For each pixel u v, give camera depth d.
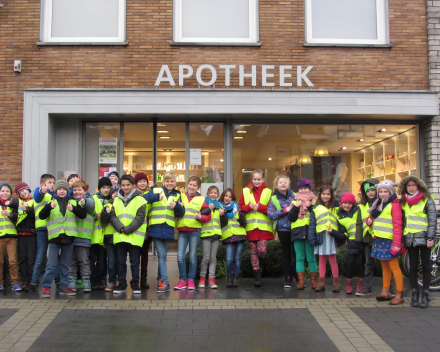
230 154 9.88
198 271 8.26
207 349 4.86
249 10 9.72
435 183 9.51
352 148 10.07
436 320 5.81
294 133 10.02
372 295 7.05
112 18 9.65
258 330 5.43
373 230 6.71
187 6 9.70
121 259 7.02
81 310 6.14
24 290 7.28
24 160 9.13
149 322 5.67
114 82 9.40
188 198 7.54
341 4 9.80
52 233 6.75
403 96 9.43
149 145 9.97
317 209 7.30
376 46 9.59
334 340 5.14
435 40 9.62
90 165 9.93
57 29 9.62
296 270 7.59
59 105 9.21
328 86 9.53
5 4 9.44
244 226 7.63
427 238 6.33
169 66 9.45
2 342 5.02
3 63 9.37
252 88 9.44
